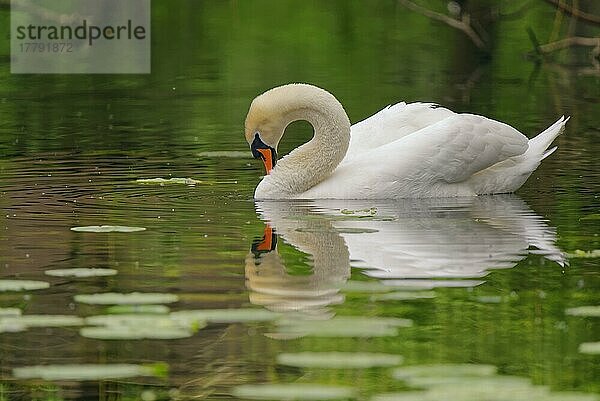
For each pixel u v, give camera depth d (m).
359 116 23.81
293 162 15.31
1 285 10.78
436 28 42.97
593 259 11.93
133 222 13.68
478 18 40.50
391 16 46.19
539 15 41.88
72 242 12.61
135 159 18.58
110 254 12.06
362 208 14.63
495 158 15.54
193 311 9.94
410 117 16.39
